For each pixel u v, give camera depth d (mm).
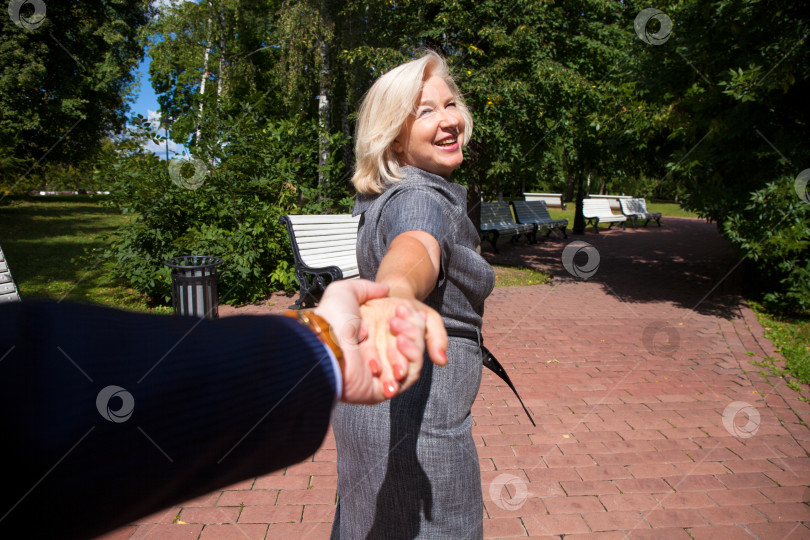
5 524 262
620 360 4992
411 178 1354
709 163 6484
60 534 277
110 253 6570
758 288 8391
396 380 490
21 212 21219
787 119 6320
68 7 18391
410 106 1379
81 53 19328
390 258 942
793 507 2777
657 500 2820
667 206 34156
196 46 16234
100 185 6605
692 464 3172
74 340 319
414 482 1314
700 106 6512
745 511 2740
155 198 6488
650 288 8539
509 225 13203
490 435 3506
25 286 7312
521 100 8047
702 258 12000
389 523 1343
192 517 2633
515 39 7941
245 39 17203
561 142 9539
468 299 1368
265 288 7266
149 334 365
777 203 5926
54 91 18984
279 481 2975
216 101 7496
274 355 409
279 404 383
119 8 20328
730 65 6348
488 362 1633
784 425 3697
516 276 9234
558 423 3682
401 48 8766
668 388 4324
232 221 7012
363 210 1461
